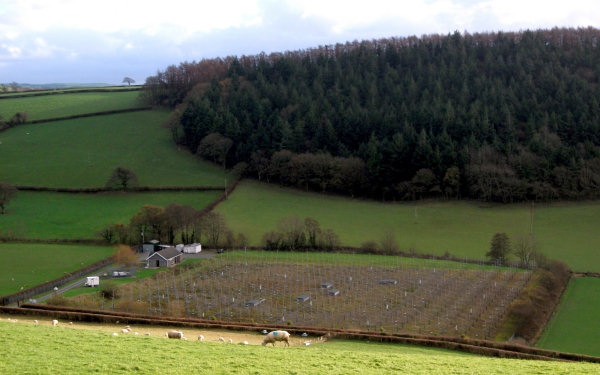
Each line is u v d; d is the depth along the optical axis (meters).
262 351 45.12
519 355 59.88
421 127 194.25
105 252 130.00
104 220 154.12
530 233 142.62
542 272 112.25
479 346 62.88
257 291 100.56
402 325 82.19
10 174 189.50
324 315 86.12
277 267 117.94
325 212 164.00
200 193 179.00
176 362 39.81
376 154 180.62
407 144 180.62
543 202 166.50
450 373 40.94
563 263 117.00
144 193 178.50
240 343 52.25
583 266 119.31
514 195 165.75
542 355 61.12
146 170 198.12
